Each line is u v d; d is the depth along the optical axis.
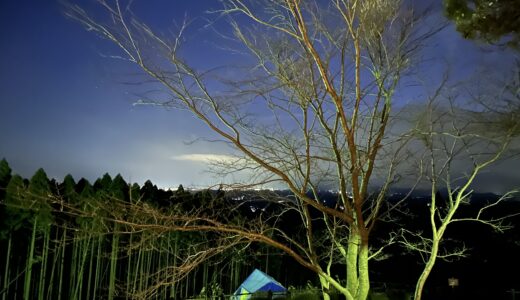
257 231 6.50
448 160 7.41
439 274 19.52
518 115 5.80
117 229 6.56
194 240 9.02
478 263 18.38
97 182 13.77
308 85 6.22
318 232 10.75
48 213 11.40
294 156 6.51
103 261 14.13
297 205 7.62
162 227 5.66
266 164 5.88
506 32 4.26
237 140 5.77
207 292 14.21
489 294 17.47
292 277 20.06
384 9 6.21
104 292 13.75
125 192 13.36
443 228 7.38
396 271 19.66
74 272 13.17
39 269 13.86
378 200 6.92
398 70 6.54
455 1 4.44
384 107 6.52
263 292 14.51
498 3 4.18
